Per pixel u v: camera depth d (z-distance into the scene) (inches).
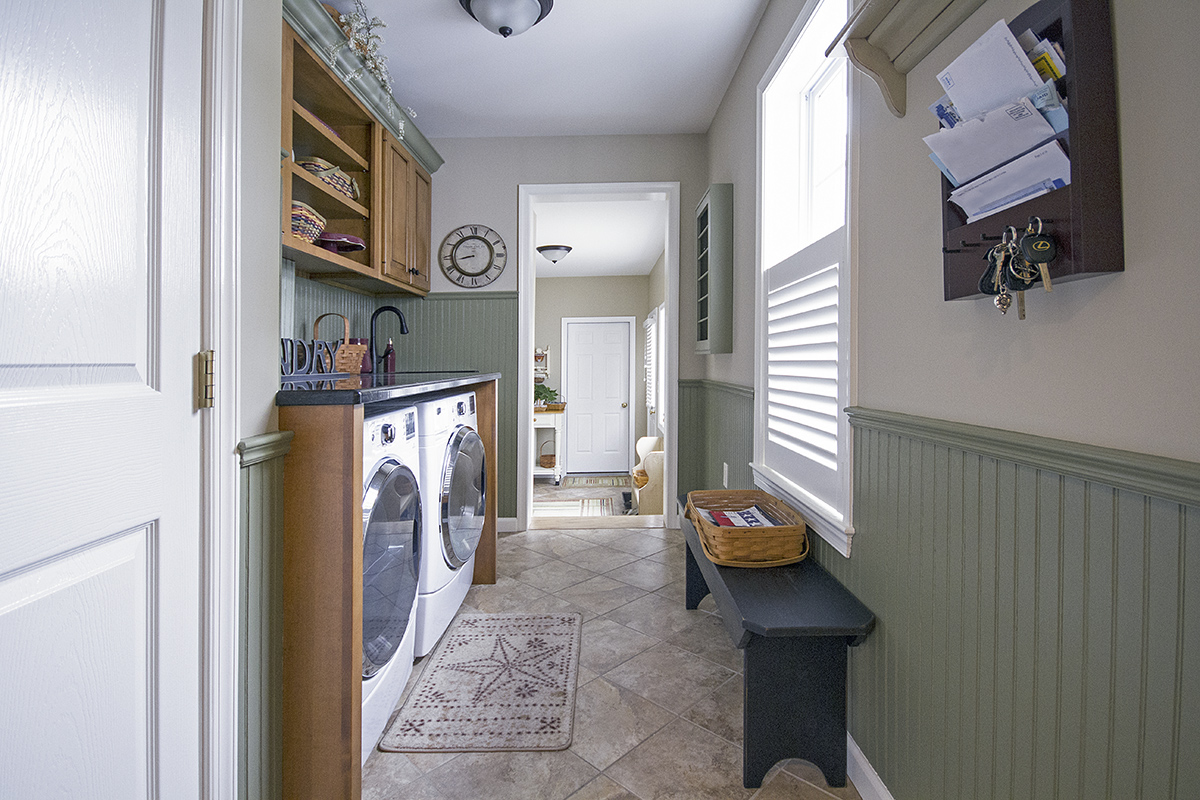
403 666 70.6
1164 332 26.6
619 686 75.7
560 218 203.5
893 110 49.8
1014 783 36.3
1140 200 27.8
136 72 34.5
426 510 79.7
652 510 205.2
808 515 71.7
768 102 94.2
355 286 133.9
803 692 57.9
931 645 45.8
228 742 42.8
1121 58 28.7
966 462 41.2
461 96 128.9
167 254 37.0
